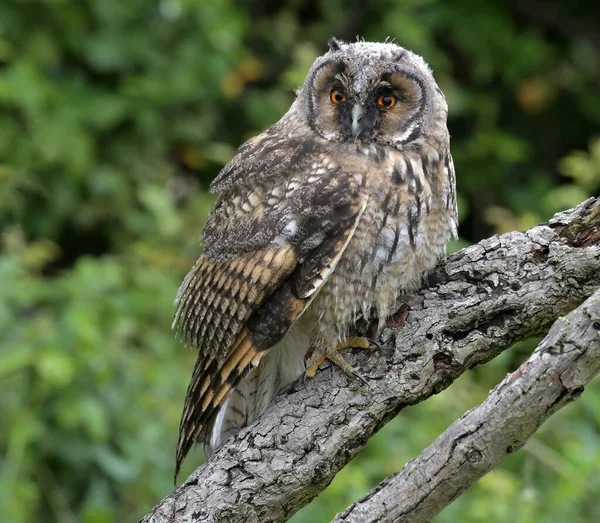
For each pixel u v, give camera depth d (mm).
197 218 12383
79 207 13391
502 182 14984
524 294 6375
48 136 12656
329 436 6418
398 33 14188
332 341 6680
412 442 10445
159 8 13766
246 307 6738
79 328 10000
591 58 15625
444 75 14492
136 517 10008
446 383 6531
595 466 9609
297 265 6723
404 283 6832
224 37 13641
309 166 6934
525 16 15883
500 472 9938
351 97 7121
